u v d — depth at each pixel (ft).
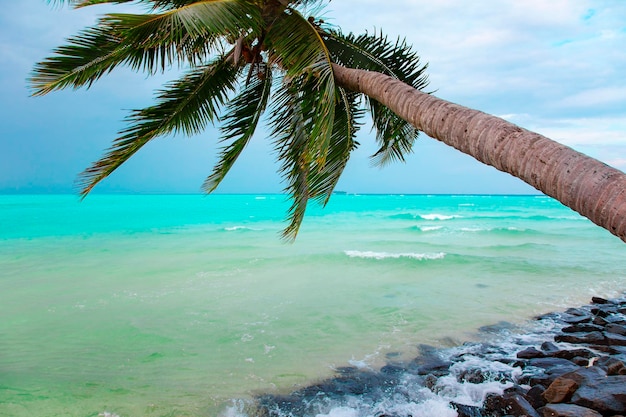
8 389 20.42
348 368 22.67
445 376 21.29
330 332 28.37
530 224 117.70
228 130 26.18
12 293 38.88
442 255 57.41
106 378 21.66
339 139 24.07
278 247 69.67
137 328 29.30
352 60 23.71
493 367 22.30
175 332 28.50
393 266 51.49
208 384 20.93
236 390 20.27
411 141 25.29
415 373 21.93
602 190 7.63
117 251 64.69
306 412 18.21
